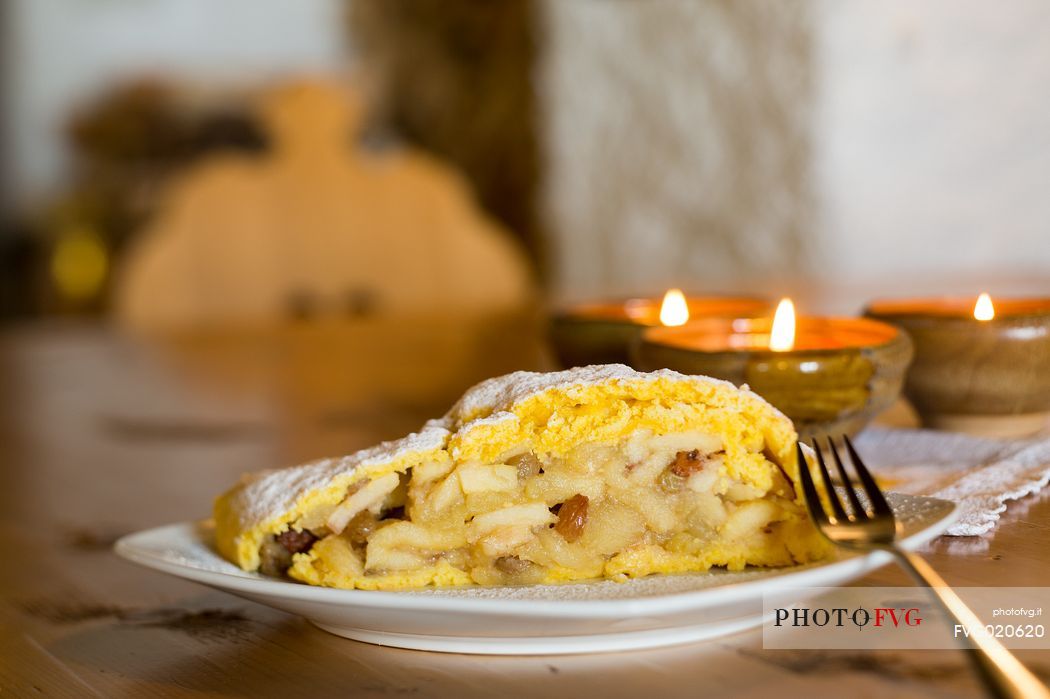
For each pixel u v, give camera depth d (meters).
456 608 0.46
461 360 1.09
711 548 0.51
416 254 1.72
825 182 1.72
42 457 0.80
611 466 0.51
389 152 2.44
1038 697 0.43
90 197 2.57
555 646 0.48
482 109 2.32
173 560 0.52
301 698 0.47
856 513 0.49
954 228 1.60
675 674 0.47
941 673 0.46
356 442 0.77
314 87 1.67
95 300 2.52
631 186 2.03
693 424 0.50
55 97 2.67
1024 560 0.52
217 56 2.57
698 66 1.88
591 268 2.12
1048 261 1.51
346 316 1.62
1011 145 1.53
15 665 0.51
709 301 0.71
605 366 0.52
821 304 1.11
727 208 1.87
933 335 0.62
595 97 2.07
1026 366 0.62
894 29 1.62
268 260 1.63
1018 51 1.51
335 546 0.51
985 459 0.60
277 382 1.05
